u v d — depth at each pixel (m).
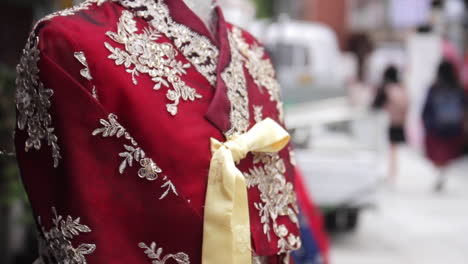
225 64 1.42
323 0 23.47
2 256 3.77
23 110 1.29
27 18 4.45
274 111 1.57
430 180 9.20
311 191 5.52
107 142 1.23
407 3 15.30
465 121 10.23
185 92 1.33
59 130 1.22
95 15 1.31
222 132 1.36
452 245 5.97
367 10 19.38
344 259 5.46
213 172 1.29
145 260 1.25
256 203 1.41
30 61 1.25
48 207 1.25
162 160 1.27
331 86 6.86
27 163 1.29
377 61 13.94
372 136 5.88
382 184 8.84
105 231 1.21
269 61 1.66
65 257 1.23
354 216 6.33
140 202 1.24
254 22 11.25
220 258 1.27
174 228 1.25
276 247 1.43
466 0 11.92
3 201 3.50
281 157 1.51
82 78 1.24
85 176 1.21
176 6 1.39
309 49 10.36
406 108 9.02
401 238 6.18
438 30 11.41
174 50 1.36
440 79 8.23
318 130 5.69
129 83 1.27
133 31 1.32
